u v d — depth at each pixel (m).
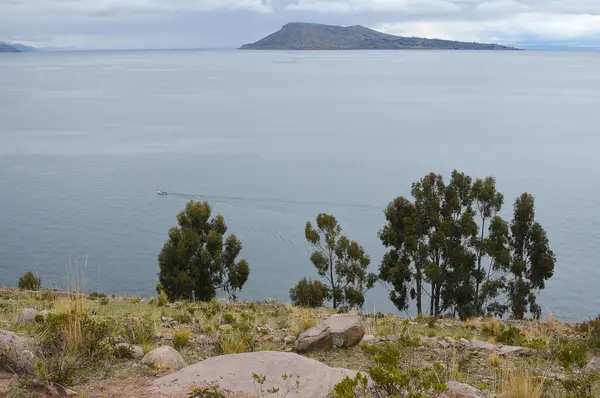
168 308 17.80
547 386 8.66
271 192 150.25
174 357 8.36
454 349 11.18
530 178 166.38
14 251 101.75
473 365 10.52
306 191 152.25
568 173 173.12
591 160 196.25
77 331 8.23
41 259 97.44
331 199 143.12
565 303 76.81
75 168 182.88
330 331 11.27
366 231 112.88
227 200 141.88
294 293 42.28
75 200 141.25
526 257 47.81
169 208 134.88
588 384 8.47
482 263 73.44
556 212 126.94
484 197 47.31
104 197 144.75
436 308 46.91
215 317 14.26
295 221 122.25
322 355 10.79
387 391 6.26
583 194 144.25
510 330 15.01
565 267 91.75
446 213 47.97
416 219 47.31
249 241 107.19
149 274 91.31
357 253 47.03
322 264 47.47
